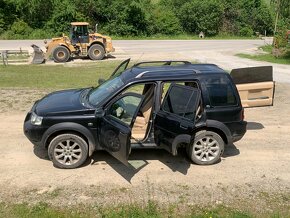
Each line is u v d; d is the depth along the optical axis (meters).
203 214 4.62
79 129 5.75
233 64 21.48
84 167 5.97
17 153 6.53
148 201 4.93
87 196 5.05
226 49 31.56
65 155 5.88
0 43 31.02
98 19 41.66
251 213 4.68
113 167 5.99
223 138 6.19
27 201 4.89
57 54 21.30
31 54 24.27
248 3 53.34
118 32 41.66
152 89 6.24
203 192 5.23
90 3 40.44
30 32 37.31
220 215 4.61
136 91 6.43
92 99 6.21
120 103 5.81
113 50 23.45
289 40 26.36
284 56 24.98
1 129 7.87
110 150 5.65
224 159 6.46
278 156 6.64
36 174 5.70
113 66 19.56
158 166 6.08
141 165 6.11
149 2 46.78
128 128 5.18
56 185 5.35
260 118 9.12
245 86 6.86
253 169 6.05
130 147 5.50
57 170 5.85
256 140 7.46
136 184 5.42
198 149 6.11
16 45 29.56
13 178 5.55
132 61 21.94
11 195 5.04
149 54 26.14
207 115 5.96
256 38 49.28
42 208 4.70
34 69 18.11
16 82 14.05
